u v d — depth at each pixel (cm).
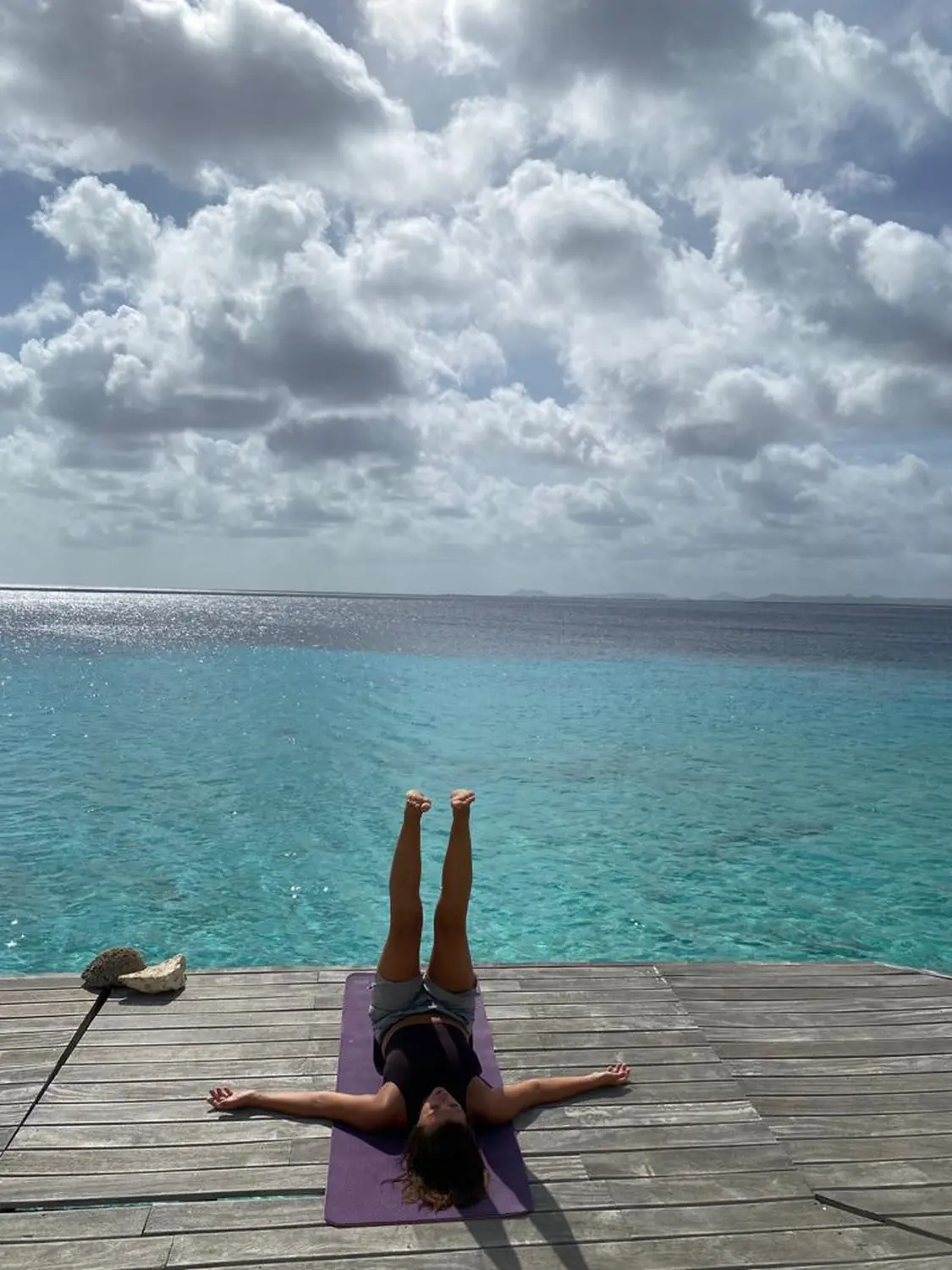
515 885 1221
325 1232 395
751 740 2336
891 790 1772
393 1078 475
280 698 3017
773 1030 594
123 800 1606
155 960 960
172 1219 401
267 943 1014
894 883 1240
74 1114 474
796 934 1062
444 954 514
